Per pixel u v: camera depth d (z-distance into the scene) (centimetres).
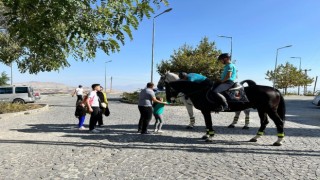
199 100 960
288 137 1055
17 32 612
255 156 787
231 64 934
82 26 578
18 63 1897
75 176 620
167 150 854
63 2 531
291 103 3462
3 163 712
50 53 667
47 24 567
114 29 620
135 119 1591
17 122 1470
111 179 601
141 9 600
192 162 729
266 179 604
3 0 561
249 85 948
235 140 996
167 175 627
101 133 1132
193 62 3550
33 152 821
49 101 3572
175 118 1638
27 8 559
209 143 948
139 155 796
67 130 1205
